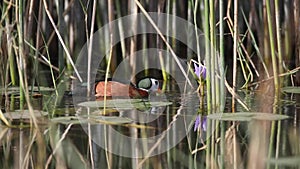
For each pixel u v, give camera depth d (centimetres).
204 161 548
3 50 850
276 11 878
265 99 796
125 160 555
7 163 543
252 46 1126
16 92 836
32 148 582
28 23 888
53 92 859
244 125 666
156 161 551
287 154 552
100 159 559
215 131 643
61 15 1001
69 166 538
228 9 762
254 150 566
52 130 638
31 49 908
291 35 1105
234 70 717
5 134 622
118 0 1033
